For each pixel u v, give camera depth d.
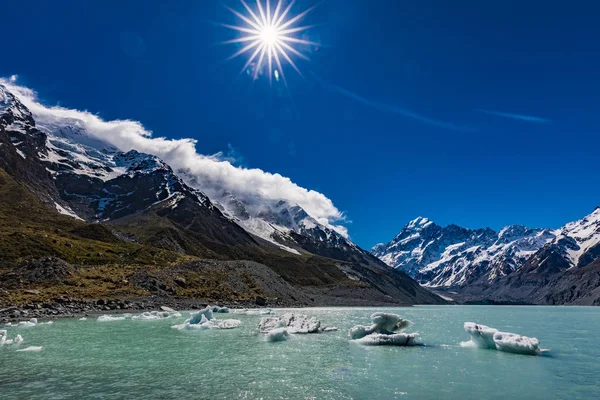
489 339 41.62
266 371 29.84
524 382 27.67
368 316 91.62
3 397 22.94
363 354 37.47
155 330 51.66
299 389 25.16
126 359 33.56
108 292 86.81
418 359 35.34
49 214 185.50
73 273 92.88
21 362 32.00
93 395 23.41
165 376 27.98
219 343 42.62
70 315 66.81
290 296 137.62
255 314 85.00
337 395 23.98
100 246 145.38
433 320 90.06
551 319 99.31
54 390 24.36
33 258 104.44
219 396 23.50
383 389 25.41
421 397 23.92
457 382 27.36
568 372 30.72
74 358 33.75
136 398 22.89
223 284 119.12
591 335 57.81
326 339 47.25
